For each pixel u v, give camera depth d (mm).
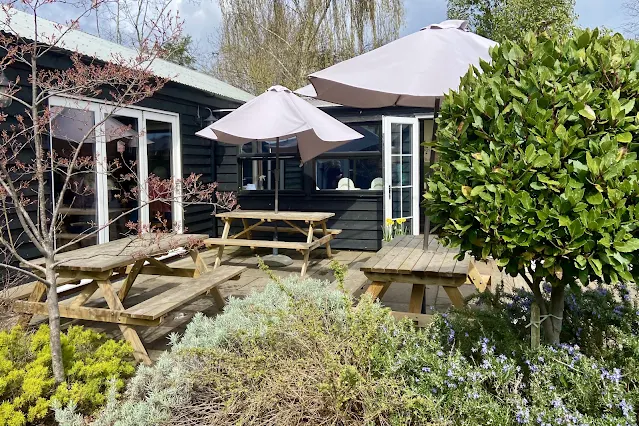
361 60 3426
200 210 7457
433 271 2979
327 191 7555
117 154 5547
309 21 13711
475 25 11523
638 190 1704
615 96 1822
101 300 4512
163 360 2506
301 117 5336
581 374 1981
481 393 1923
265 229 6828
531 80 1957
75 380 2570
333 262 2721
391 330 2443
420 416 1909
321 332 2398
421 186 8414
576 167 1784
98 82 3082
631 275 1756
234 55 14578
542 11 9656
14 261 4203
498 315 2490
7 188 2479
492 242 1933
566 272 1860
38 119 2729
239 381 2270
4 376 2365
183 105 6902
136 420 2119
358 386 2004
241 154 7801
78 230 4977
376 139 7617
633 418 1743
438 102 3658
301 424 2102
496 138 1963
